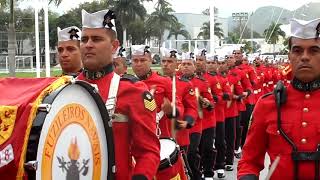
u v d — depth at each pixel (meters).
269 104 3.39
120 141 3.54
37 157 2.62
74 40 4.65
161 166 4.98
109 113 3.49
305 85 3.33
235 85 13.13
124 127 3.56
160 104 6.87
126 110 3.56
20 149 2.62
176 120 7.02
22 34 44.69
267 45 52.12
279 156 3.29
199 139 8.74
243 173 3.43
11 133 2.64
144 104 3.56
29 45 44.53
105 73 3.63
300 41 3.25
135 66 7.04
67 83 2.91
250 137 3.47
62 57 4.65
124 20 43.28
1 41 37.44
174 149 5.31
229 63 13.26
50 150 2.76
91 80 3.63
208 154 9.68
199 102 8.94
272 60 26.47
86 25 3.60
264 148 3.46
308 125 3.26
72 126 2.98
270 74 19.41
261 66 18.91
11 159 2.61
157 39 57.47
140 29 54.69
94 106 3.22
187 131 7.91
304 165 3.22
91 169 3.17
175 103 6.80
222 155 10.49
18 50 44.38
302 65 3.26
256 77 15.60
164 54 7.97
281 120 3.33
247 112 13.39
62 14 45.94
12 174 2.64
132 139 3.57
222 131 10.57
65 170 2.90
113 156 3.35
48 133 2.73
